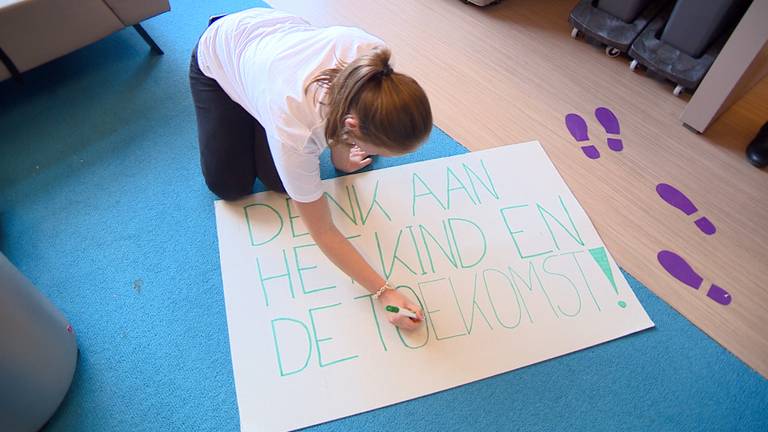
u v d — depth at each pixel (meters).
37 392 0.84
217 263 1.10
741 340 1.01
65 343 0.91
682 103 1.43
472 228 1.14
